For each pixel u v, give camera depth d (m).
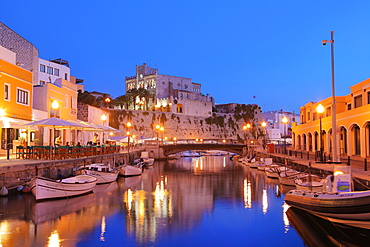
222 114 145.00
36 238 15.80
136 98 136.00
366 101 42.62
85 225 18.14
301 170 34.53
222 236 16.62
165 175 44.06
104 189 30.23
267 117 164.62
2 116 31.27
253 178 40.47
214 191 30.11
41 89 43.88
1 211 20.33
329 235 16.78
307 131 64.69
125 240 15.83
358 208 14.90
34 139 39.66
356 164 32.03
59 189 23.81
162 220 19.45
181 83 156.38
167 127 120.94
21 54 59.94
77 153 34.41
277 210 22.03
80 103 61.72
